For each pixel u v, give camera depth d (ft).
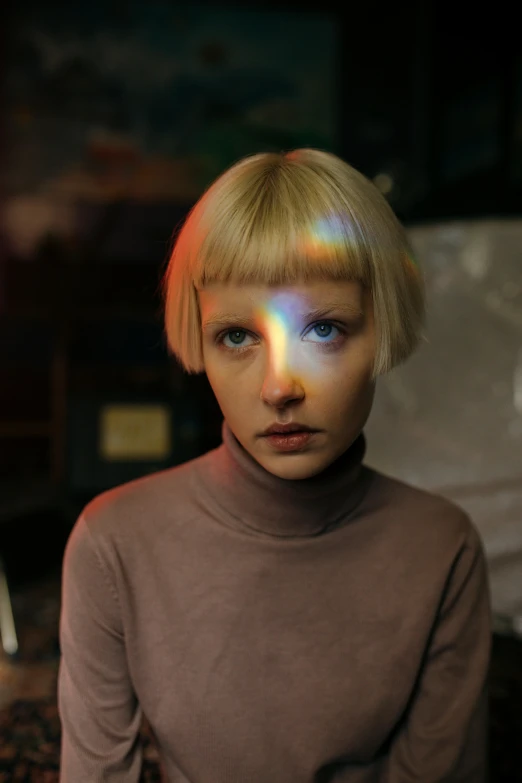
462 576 2.93
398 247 2.54
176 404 11.12
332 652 2.72
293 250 2.35
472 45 15.06
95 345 15.48
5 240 15.55
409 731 2.91
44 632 6.07
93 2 15.65
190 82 16.12
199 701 2.67
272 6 16.31
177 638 2.69
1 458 14.39
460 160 15.53
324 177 2.47
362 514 2.84
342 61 16.65
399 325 2.51
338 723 2.69
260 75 16.39
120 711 2.76
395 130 16.92
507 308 6.41
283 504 2.69
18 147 15.52
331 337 2.44
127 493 2.85
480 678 2.93
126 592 2.71
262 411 2.44
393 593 2.79
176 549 2.73
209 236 2.42
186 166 16.16
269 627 2.70
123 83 15.88
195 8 16.06
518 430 6.04
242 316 2.41
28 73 15.48
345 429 2.48
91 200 15.87
